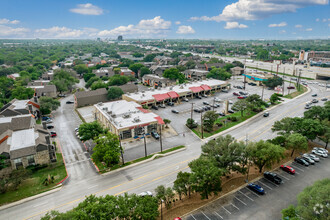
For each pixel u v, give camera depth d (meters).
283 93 140.50
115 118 91.50
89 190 55.34
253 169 61.69
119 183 57.59
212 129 88.88
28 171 59.56
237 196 51.00
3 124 79.44
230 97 134.62
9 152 63.16
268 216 44.91
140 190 54.38
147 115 95.31
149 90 134.88
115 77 160.88
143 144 79.25
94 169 64.88
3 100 130.38
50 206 50.41
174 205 48.84
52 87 147.25
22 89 134.75
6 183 56.22
